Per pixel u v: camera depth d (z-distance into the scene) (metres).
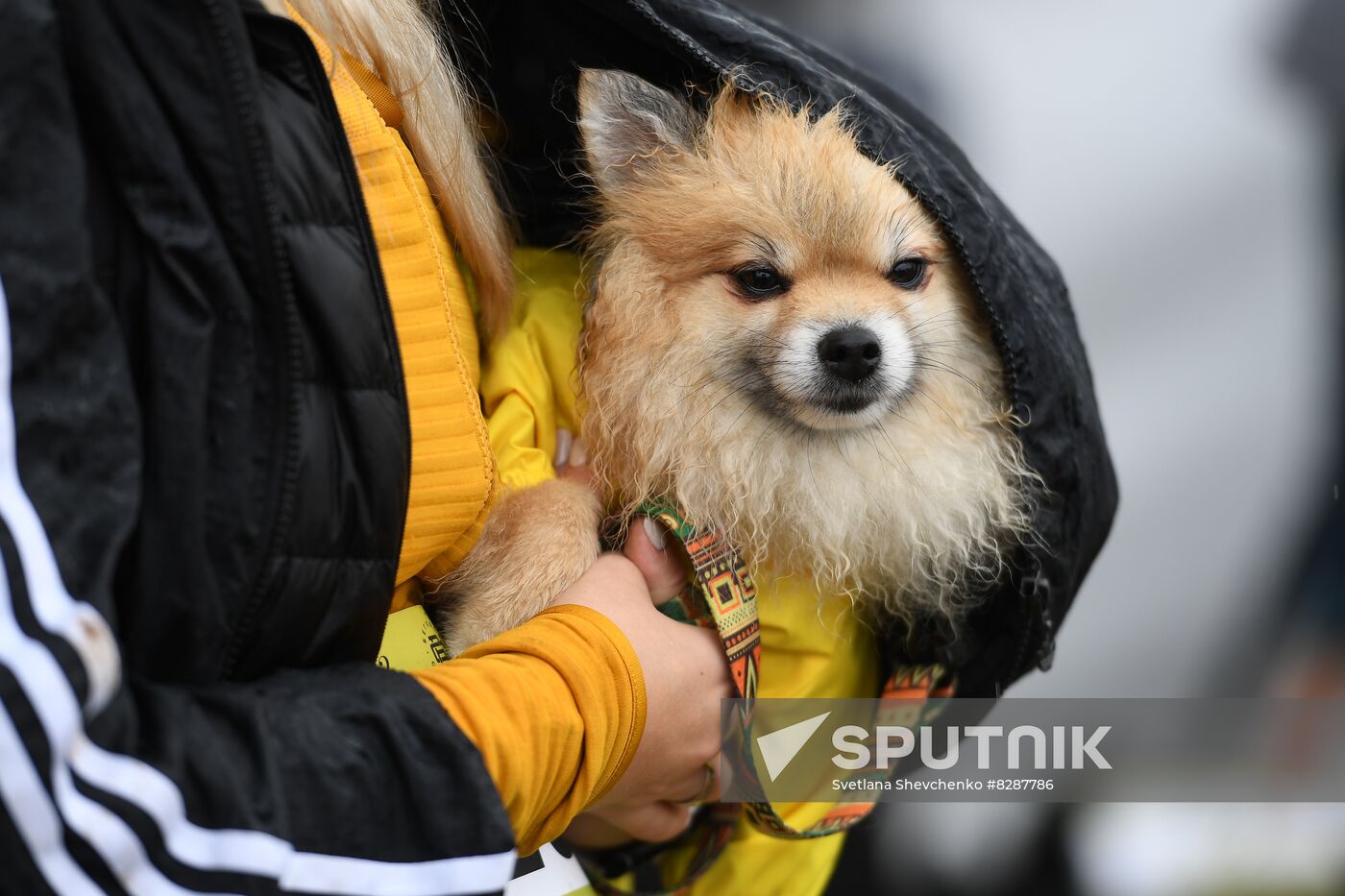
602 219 1.93
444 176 1.60
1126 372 3.15
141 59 1.08
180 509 1.08
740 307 1.89
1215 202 3.09
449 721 1.17
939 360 1.93
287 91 1.21
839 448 1.89
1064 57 3.15
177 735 1.00
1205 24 3.15
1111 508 2.01
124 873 0.92
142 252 1.09
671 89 2.01
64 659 0.90
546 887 1.59
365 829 1.10
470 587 1.73
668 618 1.64
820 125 1.82
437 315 1.45
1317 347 3.08
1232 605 3.10
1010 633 1.91
